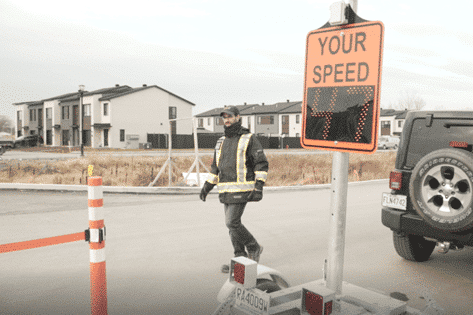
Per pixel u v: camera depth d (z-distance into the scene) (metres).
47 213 7.97
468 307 3.85
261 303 2.50
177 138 49.03
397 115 73.81
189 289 4.15
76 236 3.05
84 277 4.47
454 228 3.77
